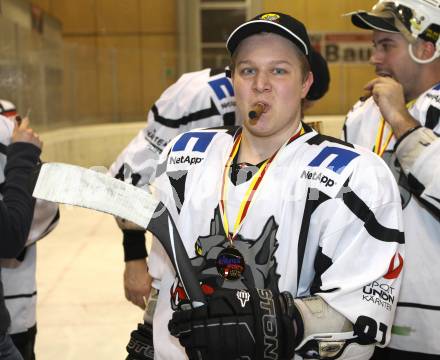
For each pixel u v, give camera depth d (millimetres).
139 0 11617
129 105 10477
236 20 11672
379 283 1198
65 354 3254
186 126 2166
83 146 8633
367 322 1148
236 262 1211
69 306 3941
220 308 1079
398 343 1775
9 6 7363
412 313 1755
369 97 2002
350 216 1204
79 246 5391
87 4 11531
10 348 1620
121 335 3500
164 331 1303
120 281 4453
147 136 2195
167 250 1098
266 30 1231
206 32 11781
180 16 11680
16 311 1990
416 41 1864
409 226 1759
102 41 11617
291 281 1208
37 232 1962
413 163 1697
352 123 2006
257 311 1077
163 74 10734
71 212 6508
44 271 4688
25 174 1728
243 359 1079
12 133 1934
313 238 1222
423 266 1745
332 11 10758
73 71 9172
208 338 1069
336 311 1150
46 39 8078
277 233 1225
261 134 1265
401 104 1787
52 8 11422
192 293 1114
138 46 11695
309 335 1129
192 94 2141
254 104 1249
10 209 1637
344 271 1187
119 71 10281
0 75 6254
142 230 2027
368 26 1965
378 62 1942
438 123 1805
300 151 1271
